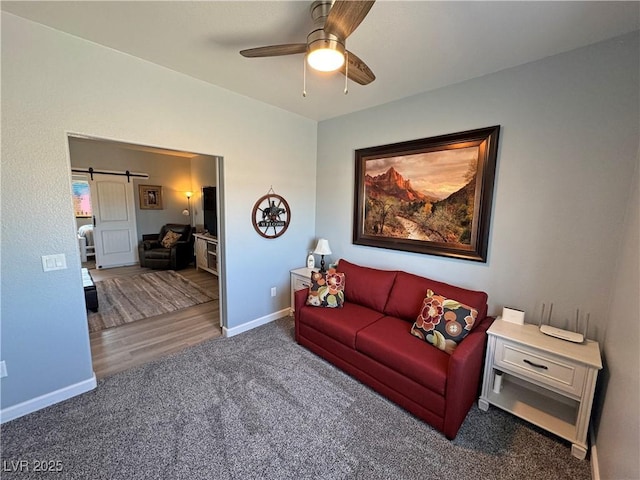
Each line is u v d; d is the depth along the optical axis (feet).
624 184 5.74
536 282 6.98
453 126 8.12
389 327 7.65
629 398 4.05
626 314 4.75
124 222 20.58
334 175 11.53
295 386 7.31
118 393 6.94
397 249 9.62
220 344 9.44
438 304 7.02
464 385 5.65
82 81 6.33
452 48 6.24
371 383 7.10
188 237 21.13
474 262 7.98
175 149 7.97
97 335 10.01
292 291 11.68
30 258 6.05
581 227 6.29
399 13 5.10
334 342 7.98
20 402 6.16
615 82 5.74
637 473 3.47
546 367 5.72
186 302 13.38
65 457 5.21
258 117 9.86
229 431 5.86
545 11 4.97
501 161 7.32
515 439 5.81
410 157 9.06
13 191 5.75
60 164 6.21
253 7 5.13
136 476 4.89
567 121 6.32
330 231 11.93
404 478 4.98
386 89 8.51
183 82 7.92
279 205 11.01
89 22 5.66
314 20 5.02
